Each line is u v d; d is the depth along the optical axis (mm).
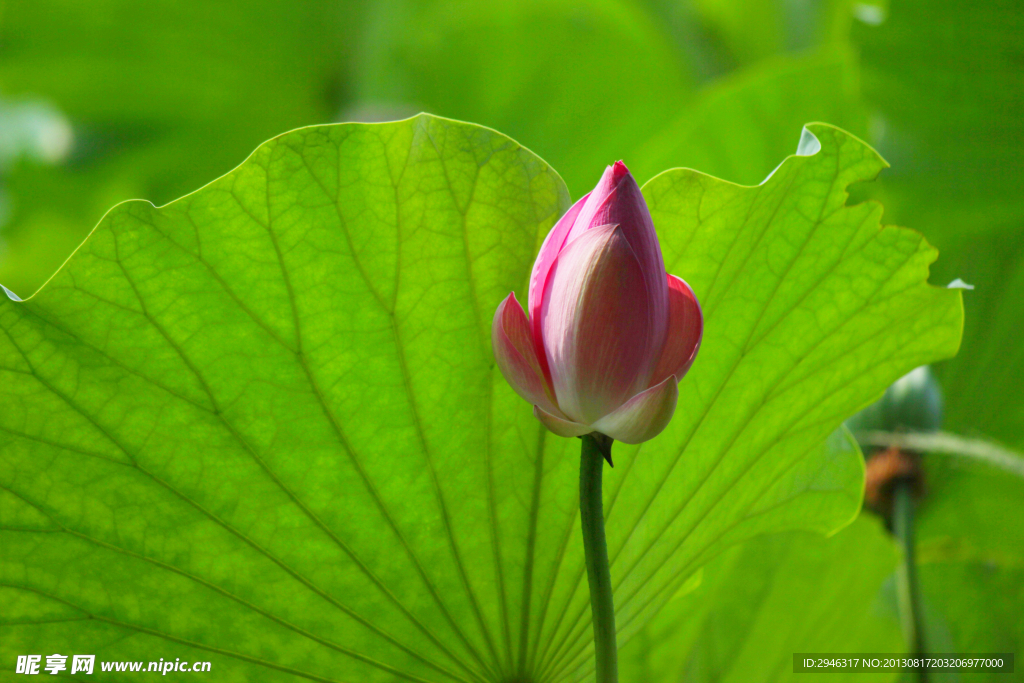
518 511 1549
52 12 4004
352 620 1555
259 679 1563
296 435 1520
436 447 1531
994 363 2098
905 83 2061
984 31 1898
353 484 1530
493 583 1555
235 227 1497
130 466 1514
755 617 1928
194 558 1532
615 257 1435
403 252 1516
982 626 2010
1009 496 1996
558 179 1527
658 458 1565
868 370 1596
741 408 1575
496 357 1468
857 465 1699
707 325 1562
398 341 1521
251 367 1512
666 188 1538
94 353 1498
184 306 1501
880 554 1915
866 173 1534
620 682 1896
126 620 1539
